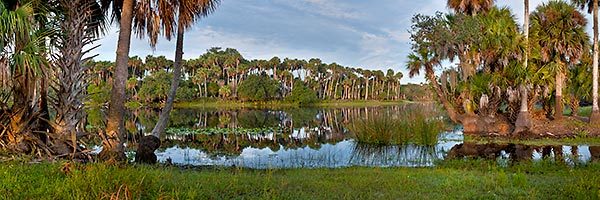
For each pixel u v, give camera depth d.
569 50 18.84
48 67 8.07
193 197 4.79
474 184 6.63
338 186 6.33
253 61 75.25
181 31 10.32
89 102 11.60
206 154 12.48
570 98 22.86
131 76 64.44
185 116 34.72
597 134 16.53
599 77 22.36
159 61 66.38
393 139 14.77
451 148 14.00
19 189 4.79
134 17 9.95
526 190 6.14
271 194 5.37
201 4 9.90
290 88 73.94
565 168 8.78
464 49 18.61
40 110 8.84
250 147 14.45
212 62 70.75
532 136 16.22
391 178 7.20
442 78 18.92
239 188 5.70
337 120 30.83
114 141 8.96
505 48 17.70
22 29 7.41
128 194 4.36
